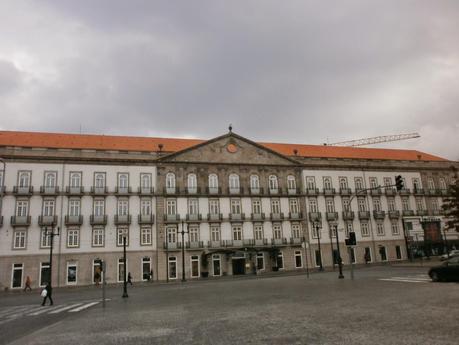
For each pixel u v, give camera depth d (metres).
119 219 49.25
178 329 12.23
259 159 58.47
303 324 11.74
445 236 60.56
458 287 19.55
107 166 50.72
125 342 10.63
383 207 63.78
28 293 37.59
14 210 45.84
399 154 70.75
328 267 56.94
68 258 46.56
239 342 9.72
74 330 13.45
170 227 51.72
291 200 58.78
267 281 35.09
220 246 52.97
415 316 12.00
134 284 44.50
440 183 68.38
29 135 51.53
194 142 59.66
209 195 54.34
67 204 47.97
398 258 62.50
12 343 11.59
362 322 11.48
